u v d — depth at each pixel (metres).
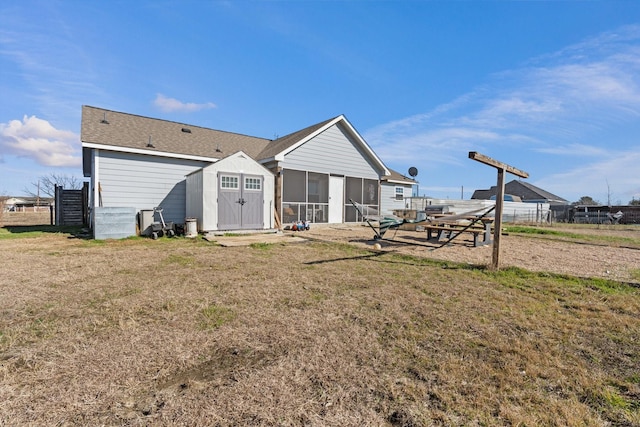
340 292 3.69
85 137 9.79
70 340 2.35
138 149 10.39
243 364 2.03
